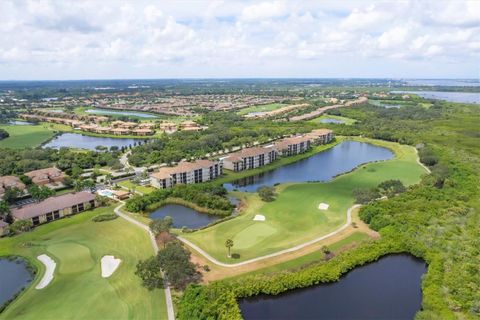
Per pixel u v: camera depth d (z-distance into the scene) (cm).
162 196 14338
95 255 10169
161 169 17338
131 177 17738
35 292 8500
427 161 19912
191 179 16988
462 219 12088
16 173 18012
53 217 12681
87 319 7538
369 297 8638
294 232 11662
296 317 7969
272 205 14050
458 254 9819
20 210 12462
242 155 19838
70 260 9919
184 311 7469
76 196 13650
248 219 12688
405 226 11375
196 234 11475
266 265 9638
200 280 8881
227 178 18138
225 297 7956
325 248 10238
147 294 8369
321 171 19775
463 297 7956
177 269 8550
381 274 9581
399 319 7888
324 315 8012
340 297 8656
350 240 11100
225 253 10269
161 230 10981
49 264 9762
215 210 13450
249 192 15738
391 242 10556
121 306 7944
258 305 8406
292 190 15838
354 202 14338
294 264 9706
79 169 18300
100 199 13912
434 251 10044
